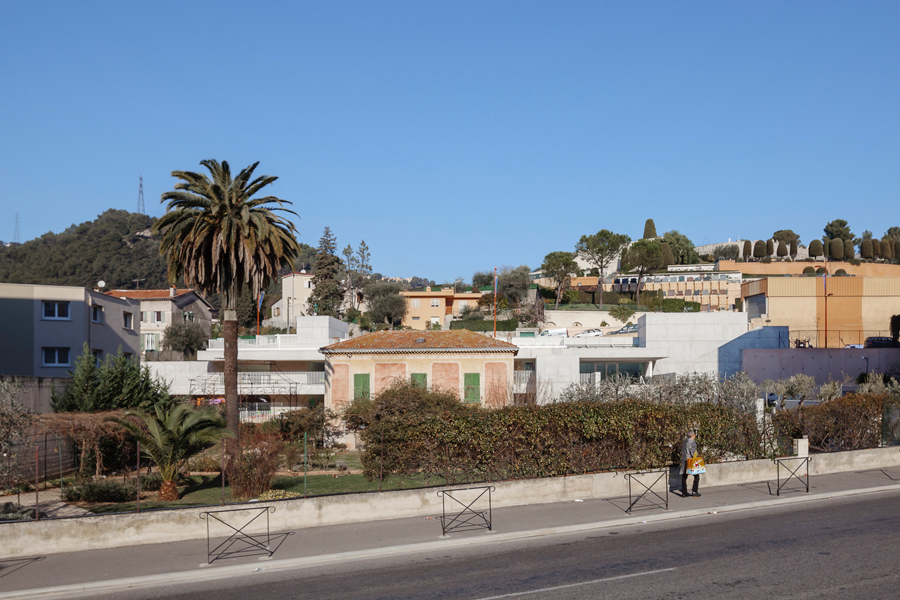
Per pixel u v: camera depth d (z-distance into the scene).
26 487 22.61
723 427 21.53
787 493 19.30
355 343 44.75
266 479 21.44
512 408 19.69
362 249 130.50
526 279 109.00
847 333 68.88
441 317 111.12
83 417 23.78
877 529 15.17
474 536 15.09
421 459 18.56
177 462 21.97
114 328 49.22
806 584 11.41
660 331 58.16
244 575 13.01
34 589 12.10
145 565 13.37
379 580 12.36
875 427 24.94
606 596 11.05
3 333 42.44
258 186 32.62
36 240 171.38
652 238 167.50
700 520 16.64
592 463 19.86
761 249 151.50
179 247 31.27
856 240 185.75
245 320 104.00
